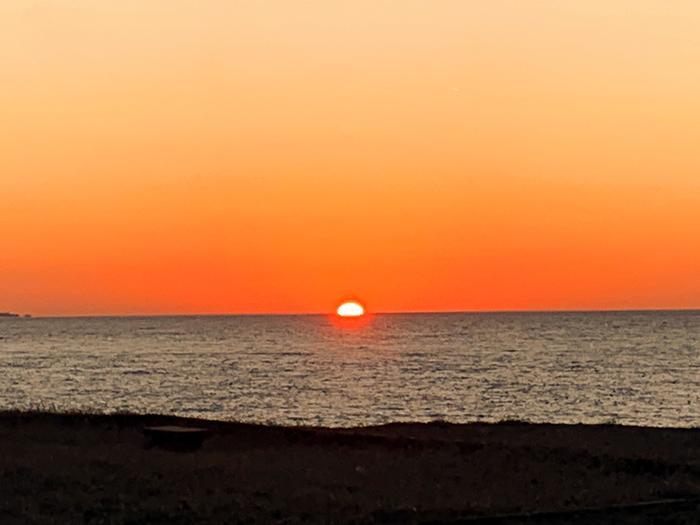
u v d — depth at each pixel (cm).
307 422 5441
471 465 2502
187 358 12500
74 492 2042
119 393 7538
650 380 8500
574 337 18400
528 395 7162
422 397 7031
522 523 1830
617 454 2716
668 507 1975
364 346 15525
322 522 1820
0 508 1892
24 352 14600
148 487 2102
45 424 3341
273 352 13912
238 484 2162
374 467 2452
